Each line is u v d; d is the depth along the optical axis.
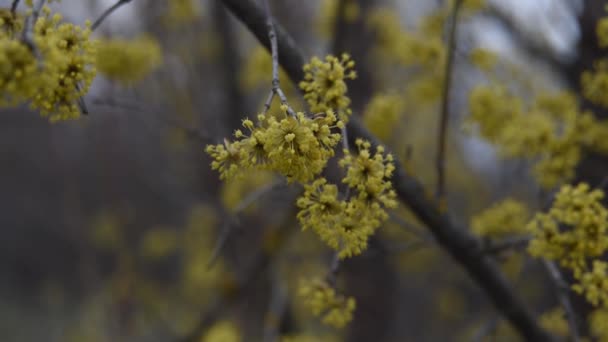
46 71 1.24
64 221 8.84
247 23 1.98
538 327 2.80
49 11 1.47
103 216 7.22
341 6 3.78
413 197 2.37
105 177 7.05
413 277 7.65
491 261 2.63
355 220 1.51
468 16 3.17
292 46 2.01
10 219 12.02
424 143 6.95
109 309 7.08
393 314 6.22
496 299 2.71
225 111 5.16
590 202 1.81
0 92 1.21
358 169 1.50
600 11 3.30
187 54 4.93
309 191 1.47
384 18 3.85
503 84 3.09
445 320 8.02
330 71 1.68
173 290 9.16
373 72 4.54
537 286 5.46
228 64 5.15
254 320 5.89
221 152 1.42
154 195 8.36
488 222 2.56
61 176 9.07
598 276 1.85
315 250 5.39
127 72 3.19
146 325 7.34
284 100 1.44
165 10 4.74
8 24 1.43
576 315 2.74
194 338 4.62
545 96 2.98
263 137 1.39
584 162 3.05
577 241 1.84
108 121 6.51
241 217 5.34
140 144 7.09
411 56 3.08
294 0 5.73
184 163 6.61
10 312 11.66
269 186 2.75
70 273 11.38
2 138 10.16
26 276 13.12
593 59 3.36
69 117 1.45
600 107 2.95
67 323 10.09
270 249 4.36
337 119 1.71
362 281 5.79
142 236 8.74
